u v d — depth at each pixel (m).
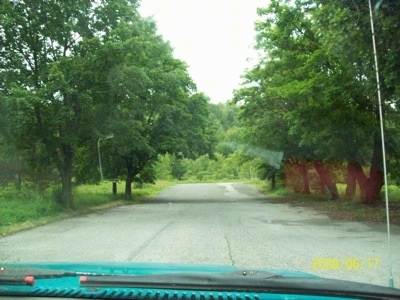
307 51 22.38
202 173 59.88
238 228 14.75
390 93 12.89
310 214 20.17
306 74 21.36
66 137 22.17
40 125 22.09
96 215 20.97
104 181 33.56
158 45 30.72
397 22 10.70
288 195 35.66
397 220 16.11
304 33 22.03
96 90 22.48
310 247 10.49
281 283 3.15
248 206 26.28
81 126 22.84
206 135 36.59
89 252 9.77
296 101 23.33
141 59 23.42
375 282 6.83
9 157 25.11
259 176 43.59
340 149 21.23
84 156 27.75
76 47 22.66
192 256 9.24
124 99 23.75
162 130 34.47
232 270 3.74
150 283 3.16
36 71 22.39
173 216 19.88
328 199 27.22
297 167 32.25
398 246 10.60
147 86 25.64
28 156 24.47
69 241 11.73
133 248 10.37
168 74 30.53
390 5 10.28
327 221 16.91
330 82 18.52
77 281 3.37
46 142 22.69
